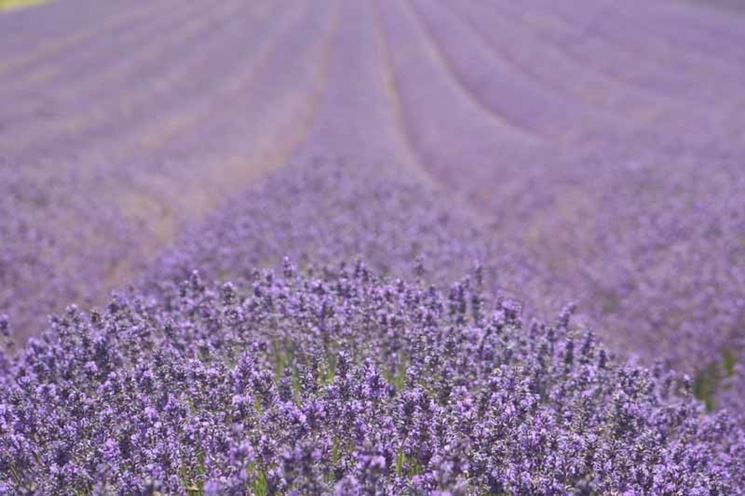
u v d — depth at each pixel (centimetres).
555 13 6488
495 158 2658
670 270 1370
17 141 2708
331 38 6469
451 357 742
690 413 796
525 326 920
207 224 1655
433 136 3225
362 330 816
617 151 2486
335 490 500
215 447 581
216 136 3094
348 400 622
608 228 1670
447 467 491
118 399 654
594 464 597
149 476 538
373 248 1358
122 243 1656
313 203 1783
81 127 3098
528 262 1502
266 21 7019
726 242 1460
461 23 6625
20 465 588
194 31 6281
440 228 1567
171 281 1157
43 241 1530
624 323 1243
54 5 7188
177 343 772
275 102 4028
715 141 2567
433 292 903
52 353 739
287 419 588
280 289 862
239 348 776
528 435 607
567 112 3459
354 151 2750
